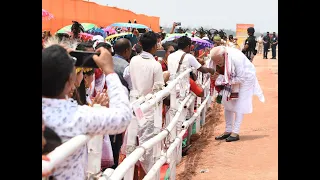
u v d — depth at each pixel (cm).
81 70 328
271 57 4441
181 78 716
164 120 644
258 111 1217
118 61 580
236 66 828
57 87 239
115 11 2291
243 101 853
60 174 238
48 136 231
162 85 549
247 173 670
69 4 1633
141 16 2911
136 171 510
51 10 1465
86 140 242
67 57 241
